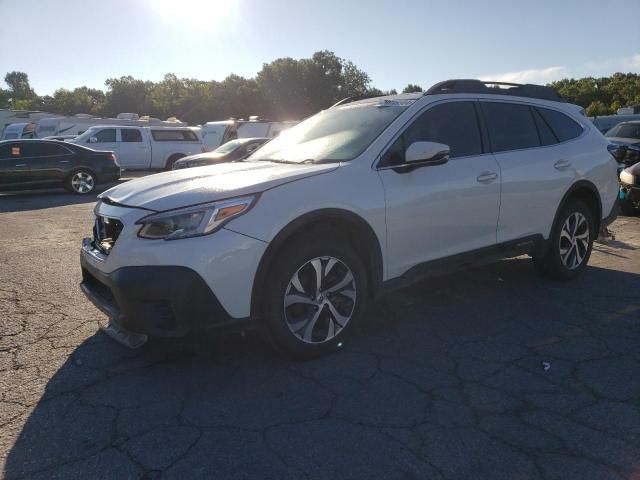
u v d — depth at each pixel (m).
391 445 2.54
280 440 2.59
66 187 14.02
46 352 3.61
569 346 3.67
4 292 4.96
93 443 2.58
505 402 2.93
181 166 15.38
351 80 79.75
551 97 5.14
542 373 3.27
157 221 3.02
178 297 2.92
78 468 2.39
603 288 4.96
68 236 7.91
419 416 2.79
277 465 2.40
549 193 4.71
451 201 3.98
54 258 6.39
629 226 8.11
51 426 2.72
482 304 4.53
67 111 98.69
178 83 90.88
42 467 2.40
